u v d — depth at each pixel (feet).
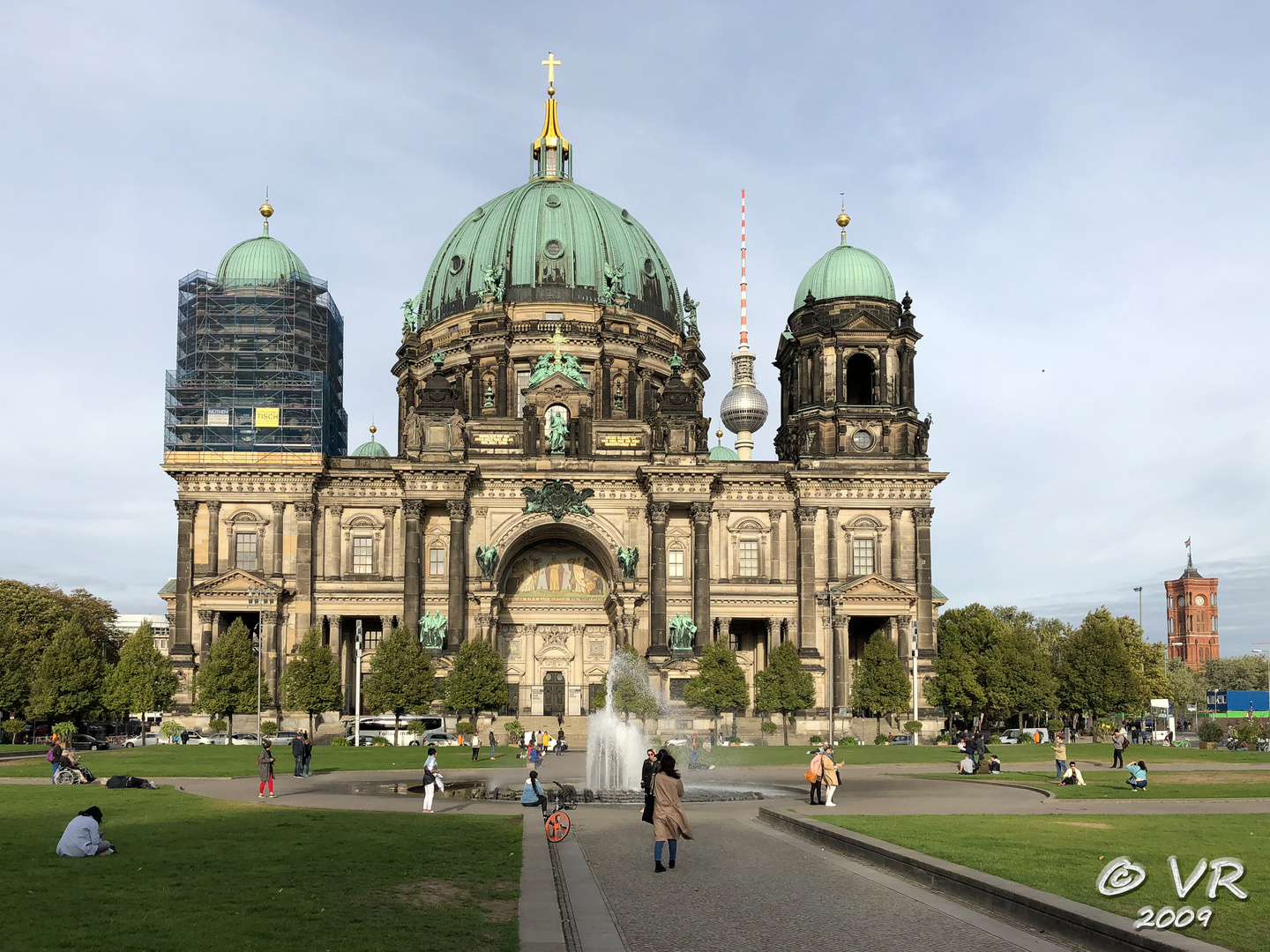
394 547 397.60
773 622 404.57
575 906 82.74
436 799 172.24
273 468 388.98
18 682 406.00
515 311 459.73
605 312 457.68
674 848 100.17
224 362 415.44
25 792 168.04
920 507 404.98
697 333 501.15
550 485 399.24
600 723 245.24
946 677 395.96
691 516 404.36
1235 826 124.67
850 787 195.21
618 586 395.34
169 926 72.84
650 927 77.05
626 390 458.50
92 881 88.94
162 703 372.17
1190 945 64.80
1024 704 403.75
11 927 72.08
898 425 413.80
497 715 378.12
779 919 79.46
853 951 70.85
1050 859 96.37
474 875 94.07
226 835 118.11
